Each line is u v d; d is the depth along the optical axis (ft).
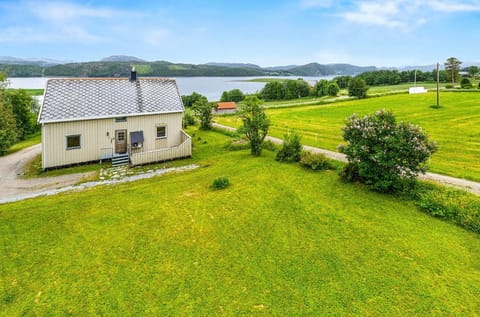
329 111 169.17
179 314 24.44
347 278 28.48
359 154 49.29
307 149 79.66
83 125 67.87
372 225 38.37
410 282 27.73
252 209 44.16
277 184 53.88
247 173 60.59
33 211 44.21
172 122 81.41
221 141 95.61
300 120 140.26
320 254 32.50
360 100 214.28
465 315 23.82
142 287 27.73
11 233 37.81
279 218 41.16
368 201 45.52
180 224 40.09
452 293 26.23
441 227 37.52
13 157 79.41
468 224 37.22
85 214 43.32
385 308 24.70
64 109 66.28
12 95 110.42
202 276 29.19
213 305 25.36
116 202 47.73
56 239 36.42
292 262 31.19
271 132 108.47
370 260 31.22
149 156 70.28
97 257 32.65
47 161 64.85
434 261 30.76
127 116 72.95
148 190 53.06
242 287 27.53
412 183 47.60
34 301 26.14
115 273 29.86
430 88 264.31
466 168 59.31
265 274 29.32
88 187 55.47
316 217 41.06
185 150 75.41
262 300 25.84
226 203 46.55
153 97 79.97
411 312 24.25
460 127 98.12
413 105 158.20
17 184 57.57
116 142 73.10
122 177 61.16
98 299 26.27
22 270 30.48
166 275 29.48
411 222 38.88
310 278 28.60
